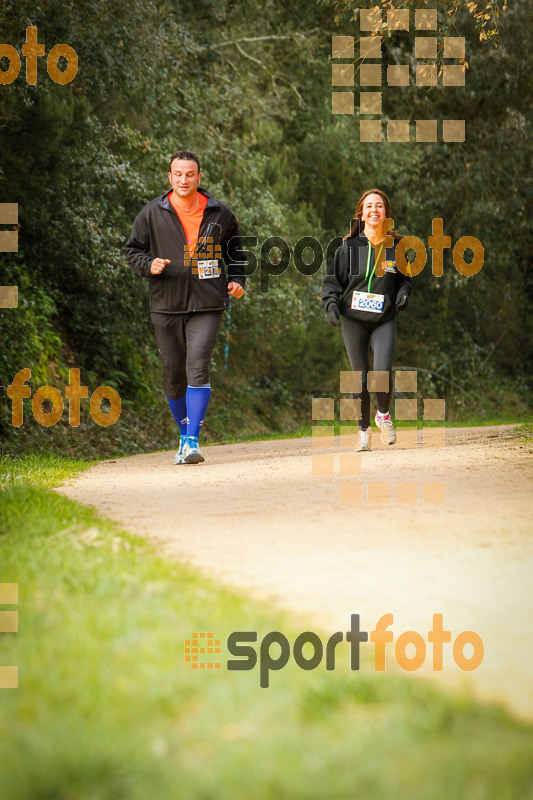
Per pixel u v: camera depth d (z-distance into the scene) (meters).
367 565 5.94
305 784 3.13
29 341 23.45
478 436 15.34
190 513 8.28
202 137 29.39
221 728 3.54
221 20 33.34
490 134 42.81
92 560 5.90
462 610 4.96
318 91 38.72
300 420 35.72
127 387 28.33
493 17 17.55
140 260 13.31
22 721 3.63
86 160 23.19
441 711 3.58
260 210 30.25
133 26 23.45
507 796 3.01
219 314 13.68
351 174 38.62
